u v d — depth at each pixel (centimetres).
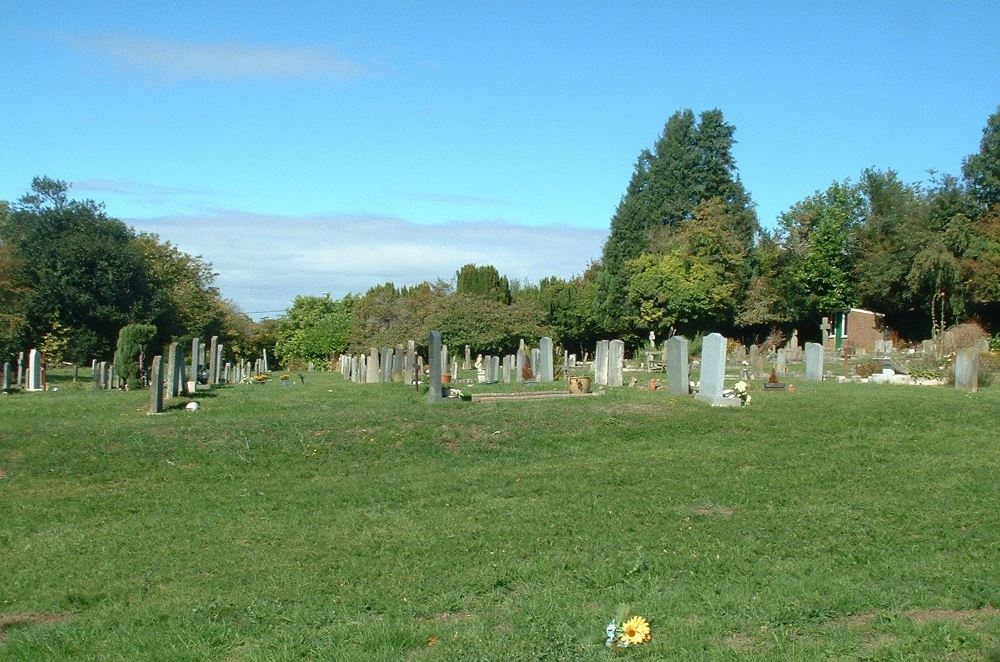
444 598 814
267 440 1602
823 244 6316
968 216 5869
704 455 1523
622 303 6397
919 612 743
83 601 860
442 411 1889
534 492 1274
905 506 1124
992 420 1855
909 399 2200
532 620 734
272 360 7762
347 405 2184
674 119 6950
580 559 922
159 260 5725
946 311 5538
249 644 716
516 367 3259
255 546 1027
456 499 1244
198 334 5600
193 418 1838
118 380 2975
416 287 7425
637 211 6844
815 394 2402
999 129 5803
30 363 3002
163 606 822
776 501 1180
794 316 6156
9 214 5031
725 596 784
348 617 771
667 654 652
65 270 4647
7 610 851
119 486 1367
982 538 975
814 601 761
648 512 1124
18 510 1223
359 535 1058
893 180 6588
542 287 7431
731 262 5975
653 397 2227
